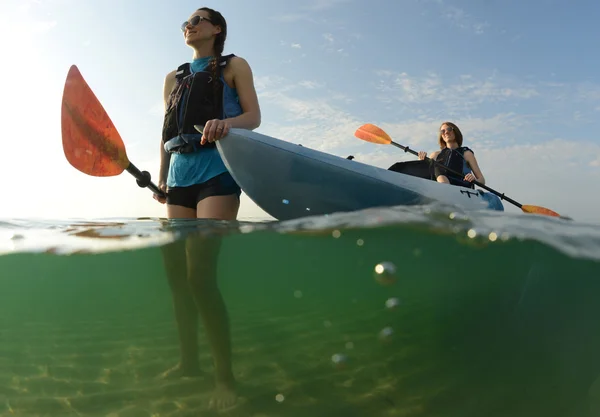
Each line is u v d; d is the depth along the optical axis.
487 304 2.49
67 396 1.83
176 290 2.10
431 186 3.21
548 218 2.83
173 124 2.76
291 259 2.48
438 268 2.51
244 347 2.12
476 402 1.82
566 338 2.29
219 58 2.80
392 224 2.24
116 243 2.12
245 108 2.79
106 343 2.22
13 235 2.21
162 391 1.85
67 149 2.80
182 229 2.16
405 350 2.18
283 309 2.76
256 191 2.72
